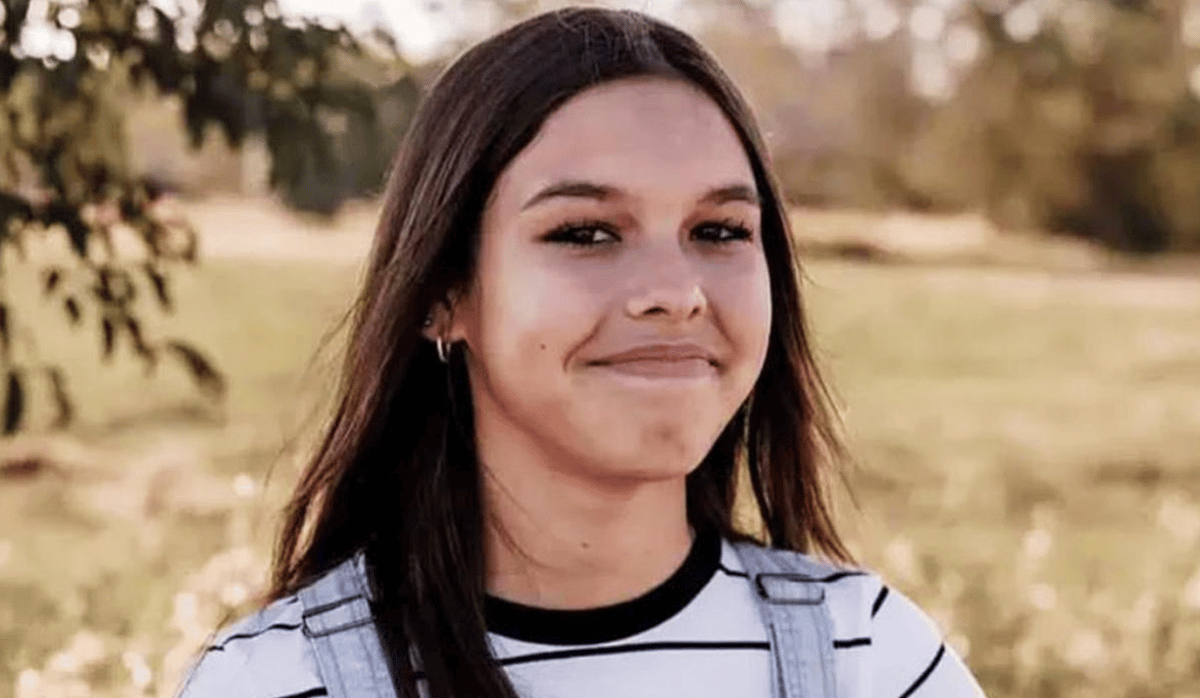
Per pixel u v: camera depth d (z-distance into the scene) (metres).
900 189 52.75
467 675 2.24
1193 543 11.40
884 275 35.28
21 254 5.22
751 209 2.28
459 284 2.30
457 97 2.29
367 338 2.37
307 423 3.17
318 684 2.24
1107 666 8.12
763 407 2.62
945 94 51.50
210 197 38.19
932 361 22.52
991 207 50.12
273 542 2.80
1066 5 48.84
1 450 13.57
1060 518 12.59
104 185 5.13
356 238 34.53
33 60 4.52
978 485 13.45
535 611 2.30
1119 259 44.81
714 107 2.29
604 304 2.16
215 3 4.50
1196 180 47.28
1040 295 32.38
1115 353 23.98
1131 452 15.51
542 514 2.30
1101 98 48.16
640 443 2.17
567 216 2.19
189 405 16.39
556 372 2.18
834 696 2.35
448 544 2.32
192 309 24.53
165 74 4.63
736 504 2.62
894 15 54.06
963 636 8.07
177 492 12.44
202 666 2.31
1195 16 47.69
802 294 2.58
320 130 4.82
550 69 2.23
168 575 9.52
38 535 10.99
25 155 5.07
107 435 14.81
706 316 2.21
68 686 5.64
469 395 2.38
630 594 2.32
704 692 2.30
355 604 2.31
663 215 2.20
